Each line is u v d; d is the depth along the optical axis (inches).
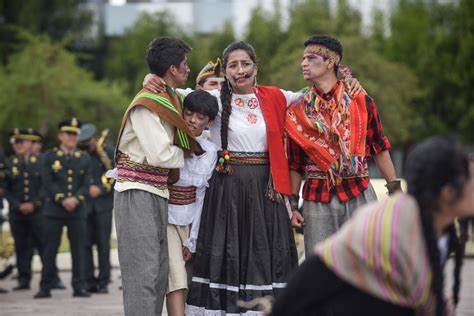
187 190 394.0
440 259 212.2
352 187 391.9
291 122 396.8
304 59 397.7
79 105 2315.5
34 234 776.9
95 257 979.9
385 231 208.1
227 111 392.8
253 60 395.9
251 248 386.3
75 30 3314.5
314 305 216.4
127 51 3041.3
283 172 391.5
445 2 2933.1
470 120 2549.2
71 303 661.9
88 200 743.1
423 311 214.7
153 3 3730.3
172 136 380.8
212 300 387.2
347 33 2418.8
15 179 781.3
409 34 2746.1
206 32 3688.5
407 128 2472.9
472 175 212.1
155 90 378.0
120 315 587.8
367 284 211.0
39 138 812.0
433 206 212.4
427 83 2635.3
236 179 390.6
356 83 397.4
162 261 386.0
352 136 388.5
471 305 607.8
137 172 377.7
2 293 742.5
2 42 2960.1
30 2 3070.9
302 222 399.5
